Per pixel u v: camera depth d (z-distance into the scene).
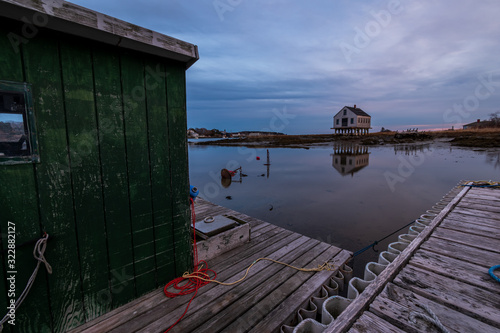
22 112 1.87
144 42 2.22
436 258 2.75
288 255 3.74
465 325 1.81
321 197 10.45
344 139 53.94
